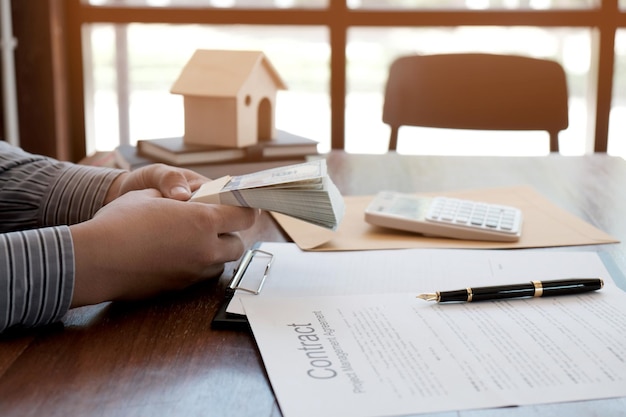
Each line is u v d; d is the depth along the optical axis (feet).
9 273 2.19
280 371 1.94
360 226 3.46
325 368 1.95
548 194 4.16
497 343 2.09
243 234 3.35
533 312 2.32
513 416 1.73
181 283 2.55
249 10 8.92
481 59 6.15
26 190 3.15
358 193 4.18
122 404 1.80
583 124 9.28
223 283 2.70
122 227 2.37
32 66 8.57
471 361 1.98
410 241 3.21
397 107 6.23
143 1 9.04
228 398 1.84
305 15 8.92
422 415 1.73
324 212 2.56
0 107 7.92
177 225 2.45
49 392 1.85
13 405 1.79
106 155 5.35
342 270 2.78
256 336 2.15
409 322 2.24
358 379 1.89
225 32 9.21
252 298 2.45
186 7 8.95
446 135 9.45
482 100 6.16
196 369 1.99
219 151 4.59
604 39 8.82
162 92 9.45
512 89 6.14
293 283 2.62
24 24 8.47
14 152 3.32
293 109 9.36
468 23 8.90
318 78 9.29
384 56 9.20
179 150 4.45
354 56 9.19
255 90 4.73
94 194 3.11
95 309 2.43
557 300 2.43
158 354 2.09
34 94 8.64
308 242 3.14
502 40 9.17
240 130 4.61
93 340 2.18
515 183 4.43
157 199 2.54
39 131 8.73
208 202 2.66
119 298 2.43
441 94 6.19
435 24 8.91
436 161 5.10
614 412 1.75
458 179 4.55
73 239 2.29
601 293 2.50
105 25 9.10
